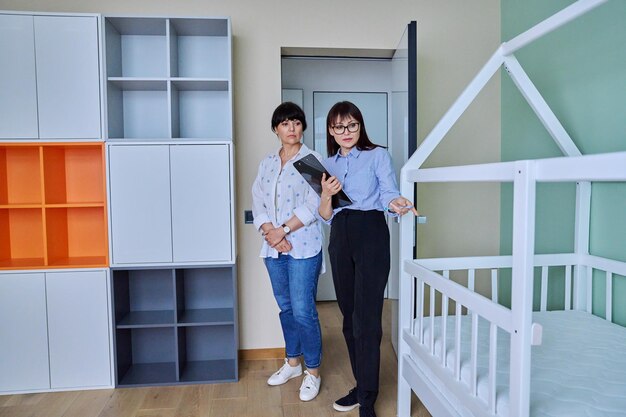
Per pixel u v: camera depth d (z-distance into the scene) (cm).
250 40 266
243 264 271
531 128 249
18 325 231
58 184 249
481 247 288
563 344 162
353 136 188
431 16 274
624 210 189
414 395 224
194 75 264
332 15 269
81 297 233
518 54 260
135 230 234
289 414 206
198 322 239
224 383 241
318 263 218
